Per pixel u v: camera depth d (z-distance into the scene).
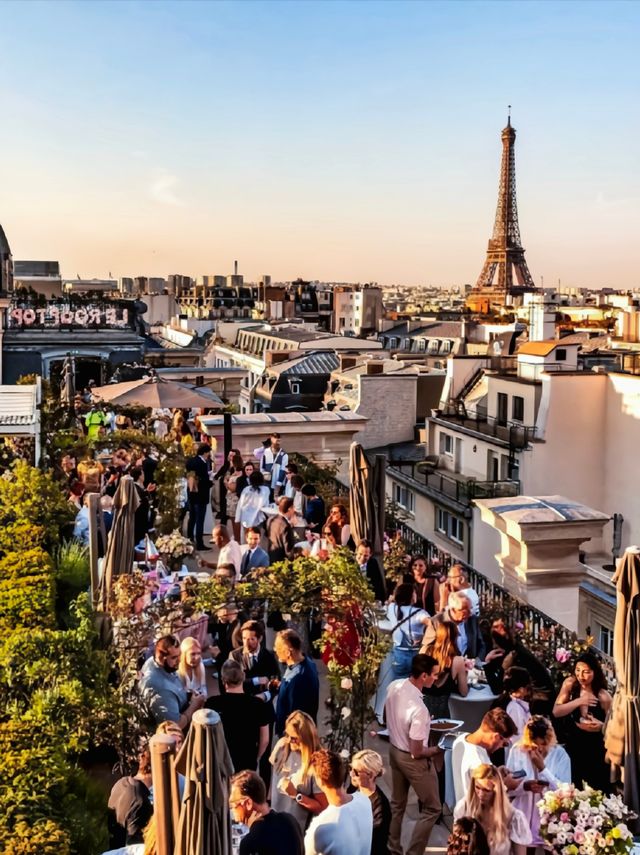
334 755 8.13
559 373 54.16
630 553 9.96
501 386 59.19
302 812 9.38
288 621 12.82
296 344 104.88
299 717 9.05
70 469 22.64
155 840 7.56
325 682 14.04
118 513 12.84
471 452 59.78
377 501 15.12
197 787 6.77
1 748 9.06
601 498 54.72
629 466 52.72
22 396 26.30
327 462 28.56
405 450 68.00
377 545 15.12
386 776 11.69
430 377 71.62
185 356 77.75
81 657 10.96
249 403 88.38
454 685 11.32
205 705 9.99
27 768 8.76
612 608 19.98
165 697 10.60
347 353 97.69
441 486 56.75
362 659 11.16
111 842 8.93
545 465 54.16
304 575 12.13
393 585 15.62
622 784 10.20
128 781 9.04
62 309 50.88
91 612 12.29
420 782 9.69
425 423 67.56
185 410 33.03
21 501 17.72
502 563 17.53
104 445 24.45
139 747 10.12
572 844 8.54
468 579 16.16
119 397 27.88
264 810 7.83
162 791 7.20
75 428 25.89
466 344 97.38
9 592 13.98
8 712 9.91
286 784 9.07
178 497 21.30
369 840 8.16
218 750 6.77
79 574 15.88
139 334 53.06
